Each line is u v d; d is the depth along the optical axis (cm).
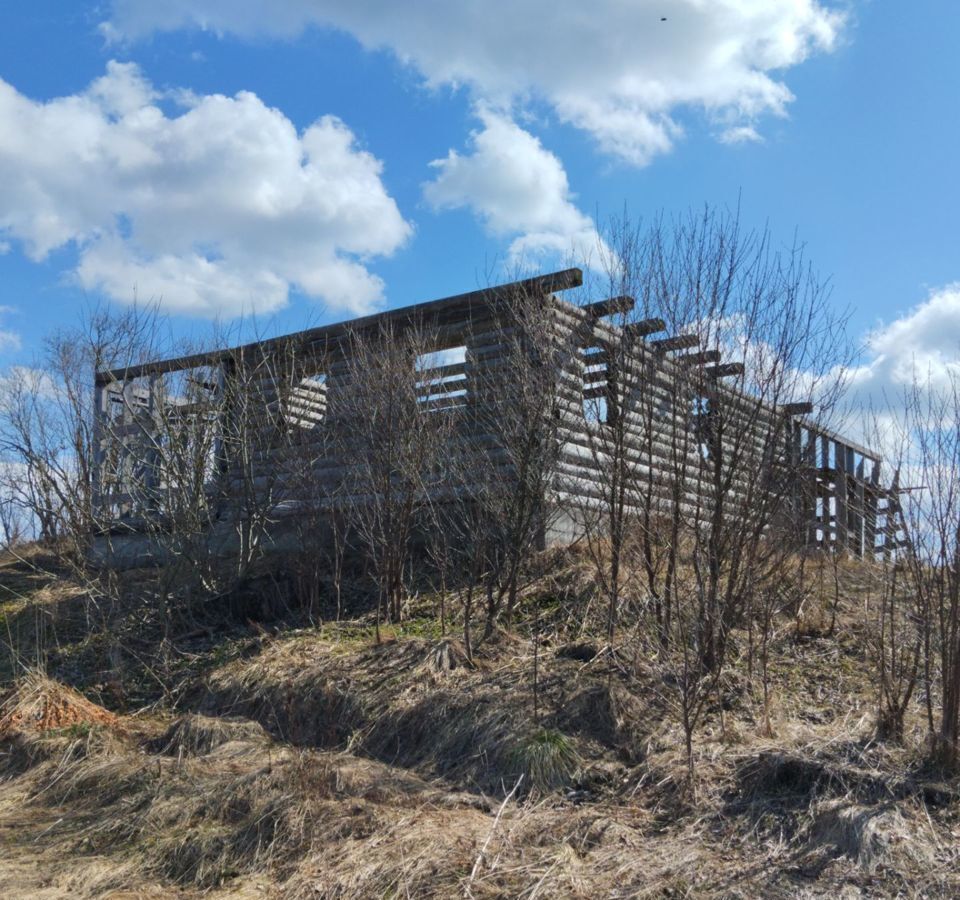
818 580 921
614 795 597
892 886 453
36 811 664
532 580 962
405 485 984
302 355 1212
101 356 1162
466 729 695
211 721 775
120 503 1194
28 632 1132
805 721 671
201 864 534
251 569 1125
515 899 461
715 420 765
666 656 735
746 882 469
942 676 582
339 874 498
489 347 1067
